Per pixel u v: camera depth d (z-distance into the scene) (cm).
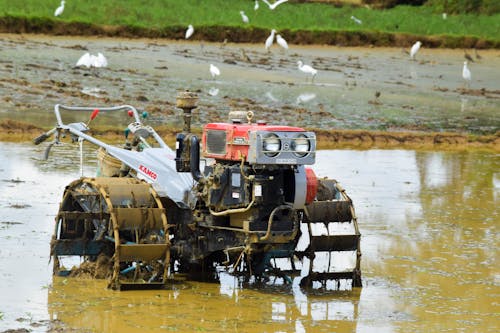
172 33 15562
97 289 3225
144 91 9394
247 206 3175
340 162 6525
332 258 3862
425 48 17675
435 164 6750
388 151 7350
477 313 3138
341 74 12669
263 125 3281
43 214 4281
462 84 12862
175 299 3153
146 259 3238
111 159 3684
